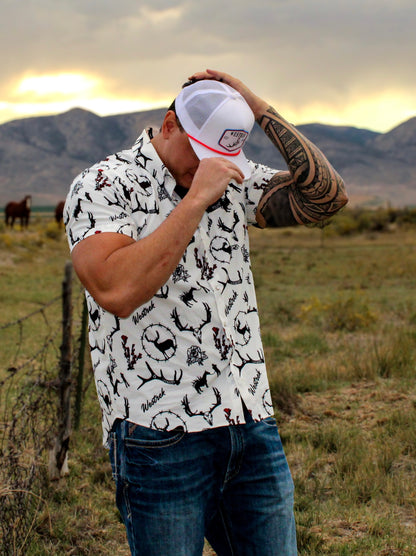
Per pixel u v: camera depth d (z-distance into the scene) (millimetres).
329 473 4664
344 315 11727
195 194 1820
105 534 3941
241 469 2014
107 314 1965
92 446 5391
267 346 9633
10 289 18469
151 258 1761
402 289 18953
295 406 6309
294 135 2141
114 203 1882
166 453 1916
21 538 3482
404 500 4145
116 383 1979
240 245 2078
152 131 2078
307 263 31094
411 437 5098
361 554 3531
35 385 4492
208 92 1960
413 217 76750
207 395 1933
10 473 3553
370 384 7082
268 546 2010
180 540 1918
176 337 1924
